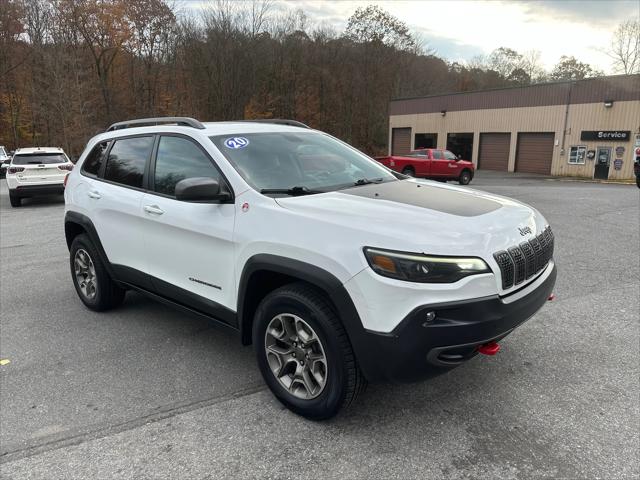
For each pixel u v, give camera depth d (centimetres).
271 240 284
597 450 261
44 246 804
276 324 300
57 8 4116
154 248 379
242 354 387
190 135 361
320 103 4844
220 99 4056
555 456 256
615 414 294
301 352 290
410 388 328
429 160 2191
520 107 3064
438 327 239
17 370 365
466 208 292
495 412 299
